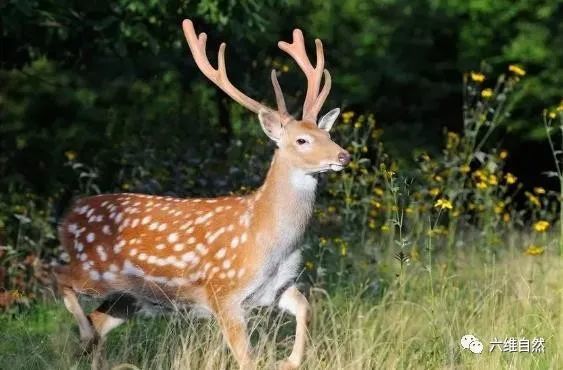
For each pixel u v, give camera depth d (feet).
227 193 44.80
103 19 44.42
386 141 75.46
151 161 46.39
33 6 42.70
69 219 32.04
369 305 35.47
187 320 30.86
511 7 73.15
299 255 29.30
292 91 57.06
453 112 77.66
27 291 40.27
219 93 55.36
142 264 30.27
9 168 51.96
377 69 75.92
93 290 31.30
